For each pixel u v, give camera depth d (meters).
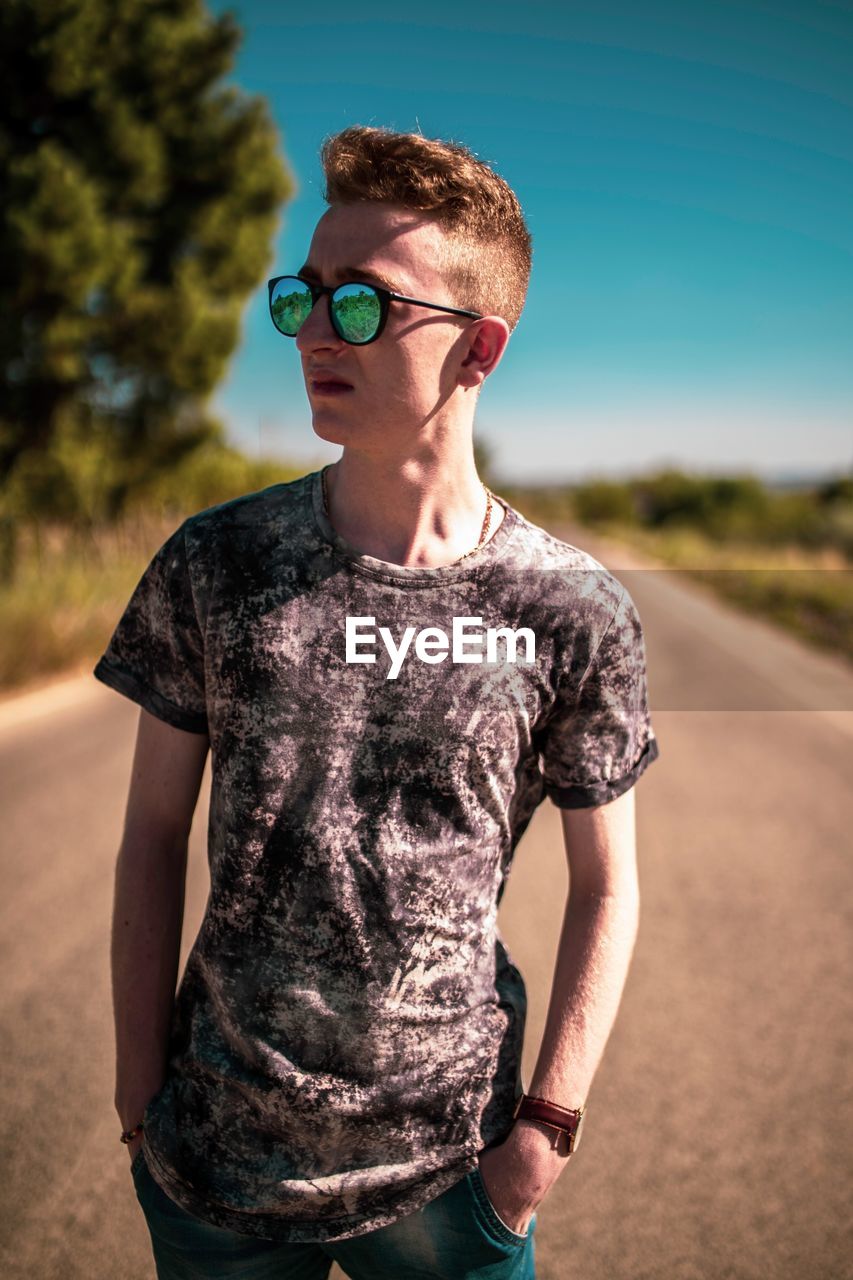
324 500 1.14
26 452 12.81
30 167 11.77
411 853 1.10
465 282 1.09
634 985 3.36
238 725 1.11
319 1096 1.09
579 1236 2.25
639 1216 2.31
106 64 12.56
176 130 13.29
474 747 1.11
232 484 16.23
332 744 1.09
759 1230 2.27
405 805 1.10
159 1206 1.16
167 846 1.24
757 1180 2.43
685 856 4.57
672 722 7.40
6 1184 2.39
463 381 1.11
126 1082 1.21
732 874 4.35
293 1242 1.12
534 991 3.31
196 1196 1.12
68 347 12.27
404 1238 1.14
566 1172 2.46
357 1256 1.17
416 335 1.07
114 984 1.22
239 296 14.48
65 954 3.49
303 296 1.12
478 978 1.16
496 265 1.11
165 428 14.02
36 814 4.83
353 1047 1.09
